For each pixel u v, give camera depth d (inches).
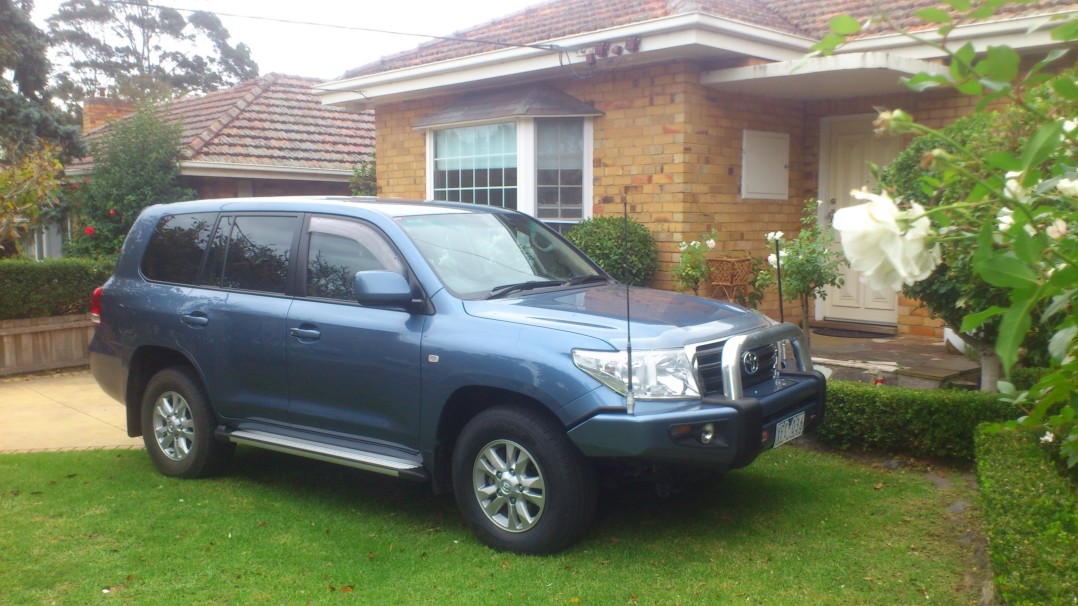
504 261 221.1
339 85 470.9
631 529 197.8
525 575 174.2
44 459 265.9
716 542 189.6
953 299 237.0
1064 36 93.7
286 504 221.6
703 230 369.7
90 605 164.7
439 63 422.3
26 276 420.5
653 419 167.6
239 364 225.8
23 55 569.0
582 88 396.8
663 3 368.2
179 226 252.4
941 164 84.0
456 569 178.4
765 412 181.9
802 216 411.5
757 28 347.6
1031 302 78.6
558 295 211.6
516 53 390.9
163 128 550.3
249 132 609.6
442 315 195.0
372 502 223.1
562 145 401.7
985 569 169.6
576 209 401.1
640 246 361.1
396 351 197.0
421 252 205.3
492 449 187.5
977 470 184.4
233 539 196.7
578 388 172.1
